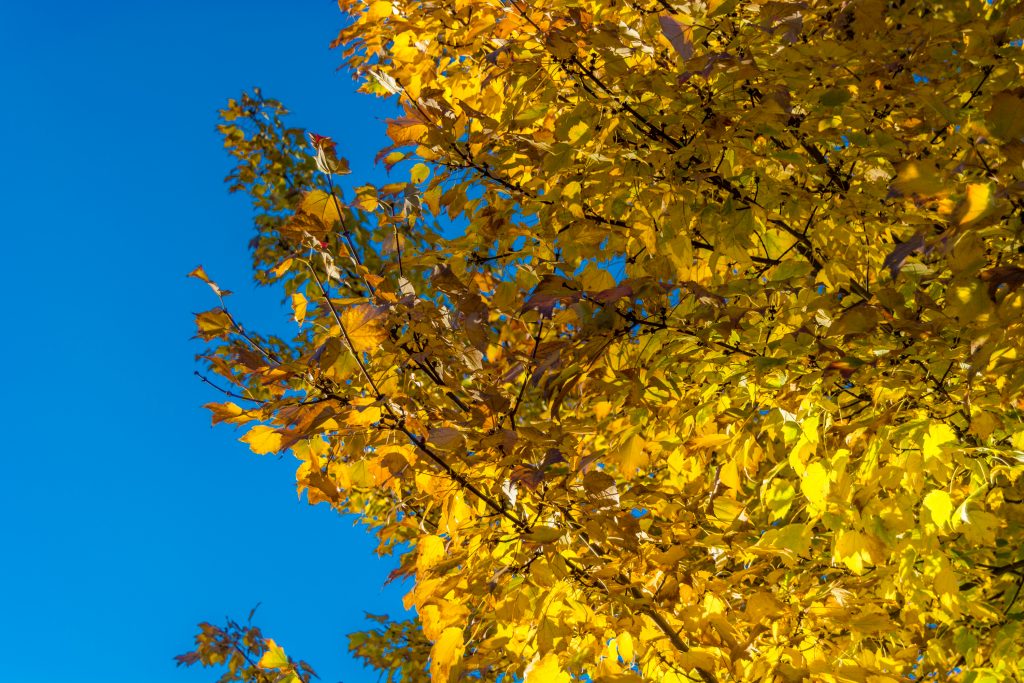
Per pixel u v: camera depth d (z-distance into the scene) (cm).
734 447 221
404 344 202
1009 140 157
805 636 200
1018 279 156
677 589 194
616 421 229
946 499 183
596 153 213
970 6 204
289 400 184
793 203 217
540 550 195
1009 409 203
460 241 209
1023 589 222
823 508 184
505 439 184
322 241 199
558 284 189
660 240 204
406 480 227
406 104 233
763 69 200
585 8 235
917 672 247
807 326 192
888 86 205
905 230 214
